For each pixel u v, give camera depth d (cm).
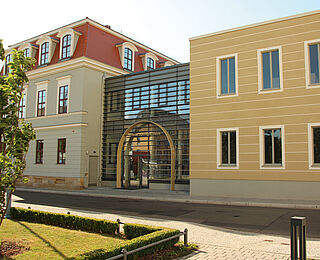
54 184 2419
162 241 620
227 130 1659
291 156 1486
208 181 1680
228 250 674
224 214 1151
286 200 1434
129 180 2333
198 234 827
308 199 1430
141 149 2292
